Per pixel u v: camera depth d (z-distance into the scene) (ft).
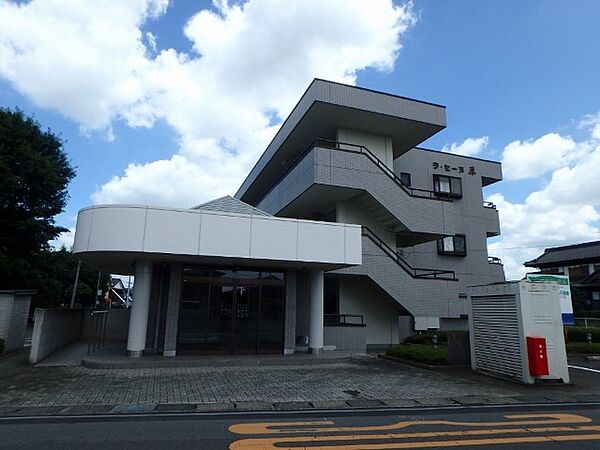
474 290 36.78
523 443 16.61
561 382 30.60
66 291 114.73
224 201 44.27
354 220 57.11
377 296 58.39
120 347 49.39
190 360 36.50
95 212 34.96
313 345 44.27
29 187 67.46
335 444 16.38
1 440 16.72
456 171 75.92
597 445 16.42
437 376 33.30
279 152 67.10
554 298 31.96
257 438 17.12
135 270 39.86
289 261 39.50
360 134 58.90
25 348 50.01
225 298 41.63
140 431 18.06
